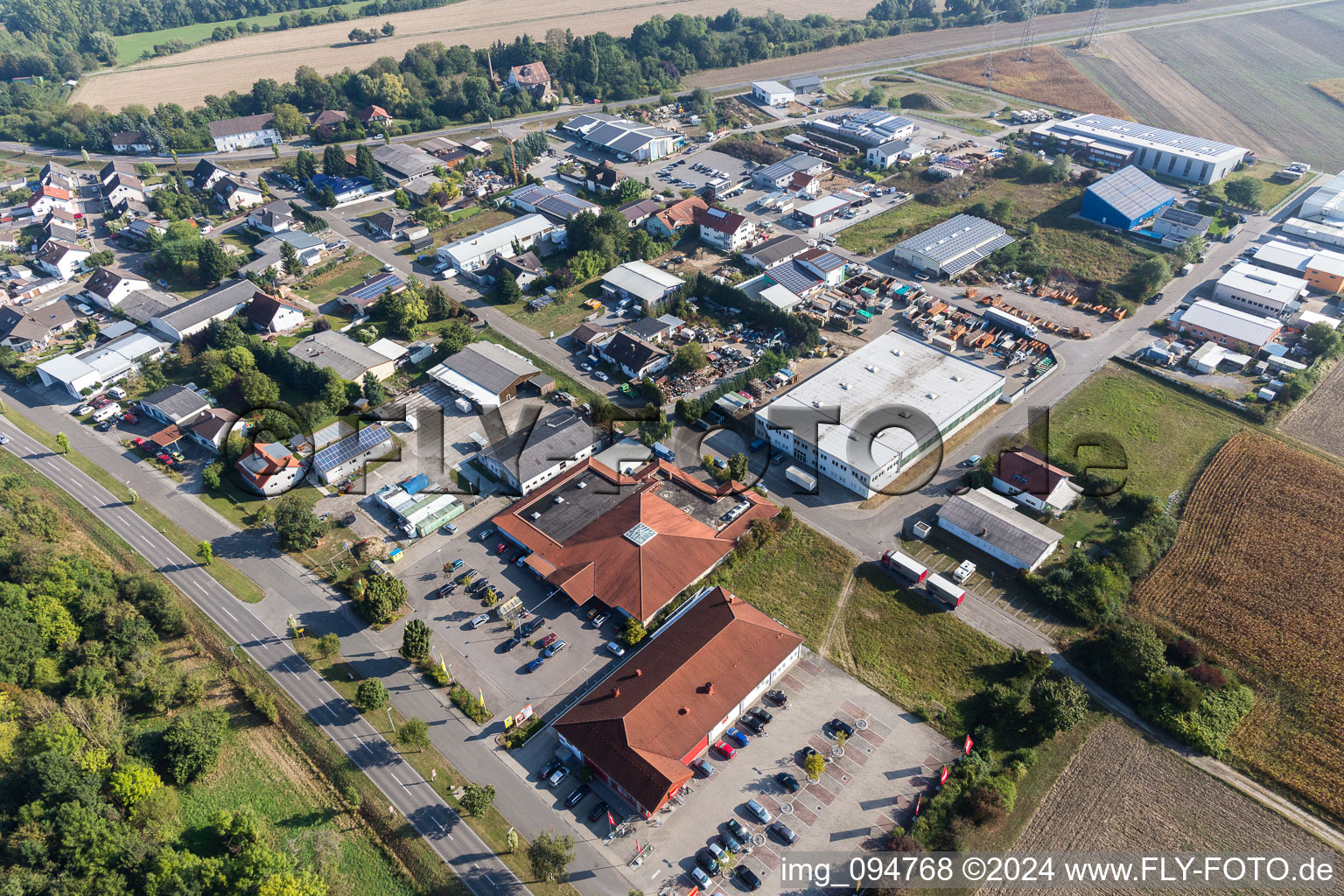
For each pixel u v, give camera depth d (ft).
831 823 252.42
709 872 240.12
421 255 607.37
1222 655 300.20
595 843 248.73
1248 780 263.29
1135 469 386.93
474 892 236.63
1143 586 329.52
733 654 287.07
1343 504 360.28
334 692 297.74
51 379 471.21
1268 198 640.99
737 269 574.97
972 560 345.72
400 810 259.19
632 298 531.91
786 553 350.64
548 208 649.61
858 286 544.62
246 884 224.33
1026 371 455.22
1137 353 469.16
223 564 354.33
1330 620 309.63
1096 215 612.70
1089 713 284.82
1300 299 503.20
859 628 317.22
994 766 266.57
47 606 309.42
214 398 448.65
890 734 277.85
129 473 407.23
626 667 291.38
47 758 245.65
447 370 458.09
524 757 274.57
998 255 566.36
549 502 372.38
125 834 240.94
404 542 361.10
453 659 308.40
